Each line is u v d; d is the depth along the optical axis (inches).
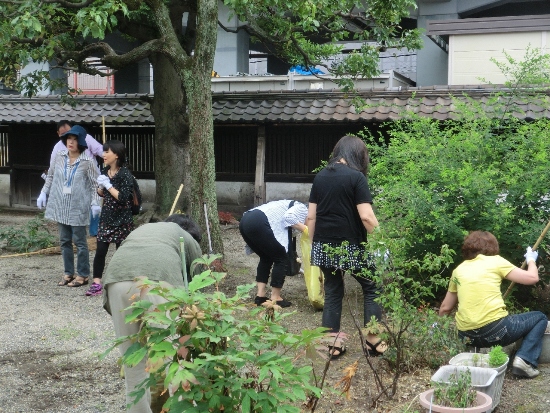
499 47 603.5
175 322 115.4
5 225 556.4
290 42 446.9
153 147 618.2
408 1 429.7
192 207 351.3
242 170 589.0
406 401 180.5
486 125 271.0
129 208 306.8
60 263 393.7
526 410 177.3
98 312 282.7
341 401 181.6
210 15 344.8
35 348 236.1
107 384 201.8
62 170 322.3
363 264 209.5
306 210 275.0
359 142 219.3
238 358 109.7
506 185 255.0
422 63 767.1
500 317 197.2
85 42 503.2
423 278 258.1
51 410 181.8
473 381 171.3
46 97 642.2
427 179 259.4
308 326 255.3
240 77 667.4
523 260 249.6
